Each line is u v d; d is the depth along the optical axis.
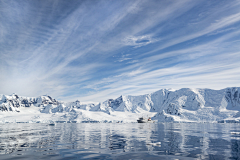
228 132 42.38
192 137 29.66
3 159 12.98
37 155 14.43
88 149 17.44
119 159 12.87
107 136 32.03
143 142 22.86
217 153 15.16
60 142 22.95
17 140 25.28
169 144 20.83
